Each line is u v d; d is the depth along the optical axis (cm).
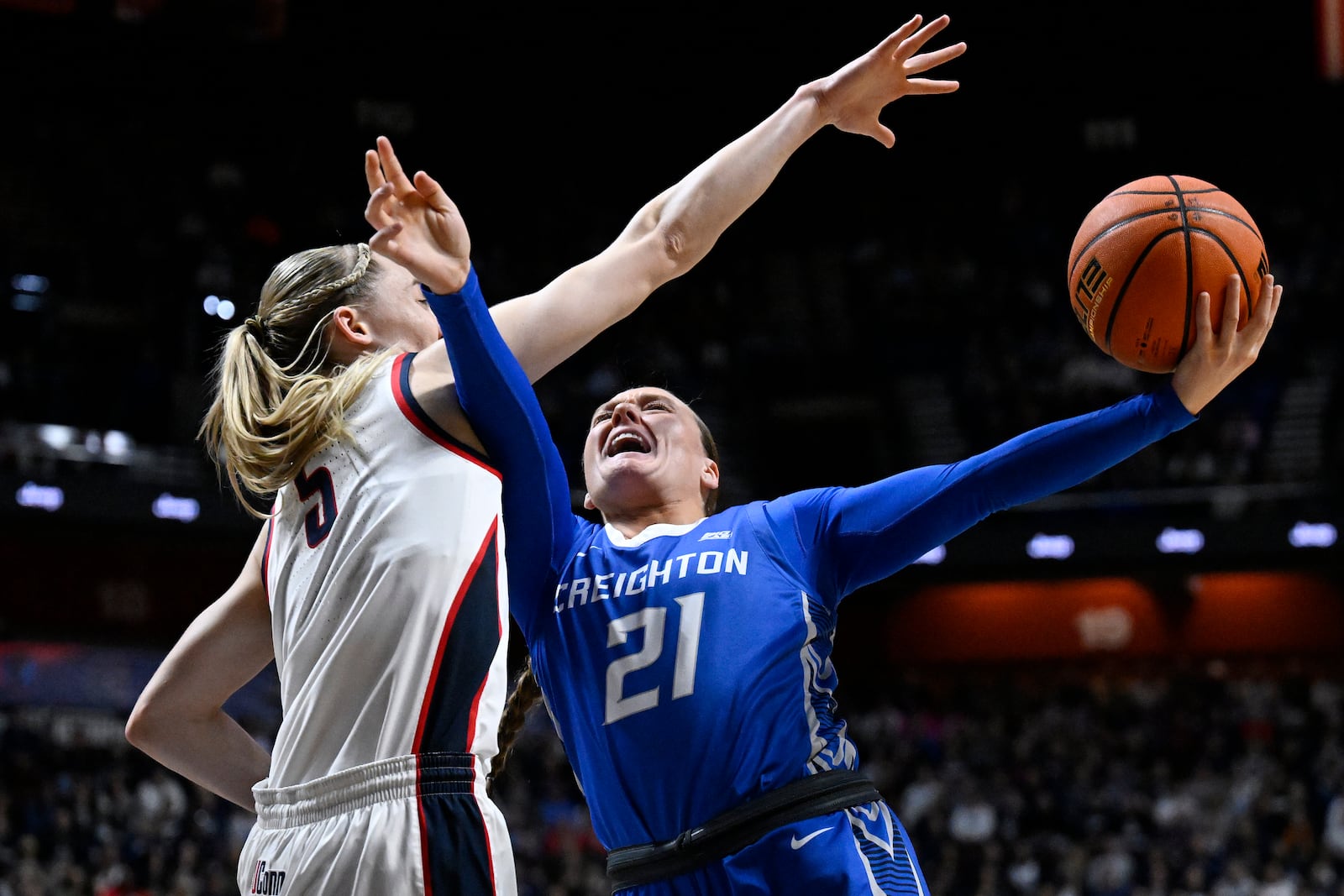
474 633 316
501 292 3453
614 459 455
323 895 297
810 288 3525
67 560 2425
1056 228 3566
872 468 3155
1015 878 2262
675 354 3291
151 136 3175
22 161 2952
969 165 3700
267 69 3186
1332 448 2836
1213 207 406
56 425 2505
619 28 3375
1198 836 2280
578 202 3662
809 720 394
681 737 388
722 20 3375
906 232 3650
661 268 370
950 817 2438
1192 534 2728
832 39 3400
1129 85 3491
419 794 302
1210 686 2738
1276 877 2122
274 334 359
